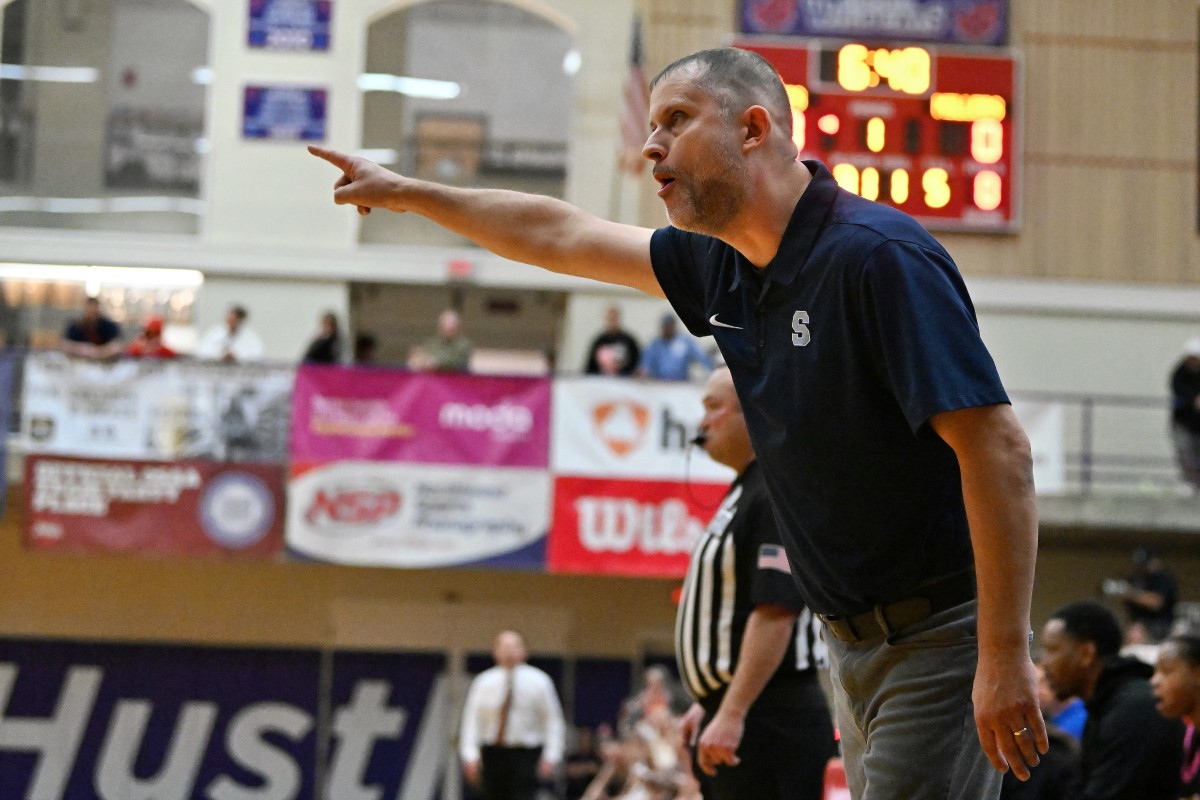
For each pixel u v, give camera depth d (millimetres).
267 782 23969
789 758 6621
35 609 24281
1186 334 26953
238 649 24266
